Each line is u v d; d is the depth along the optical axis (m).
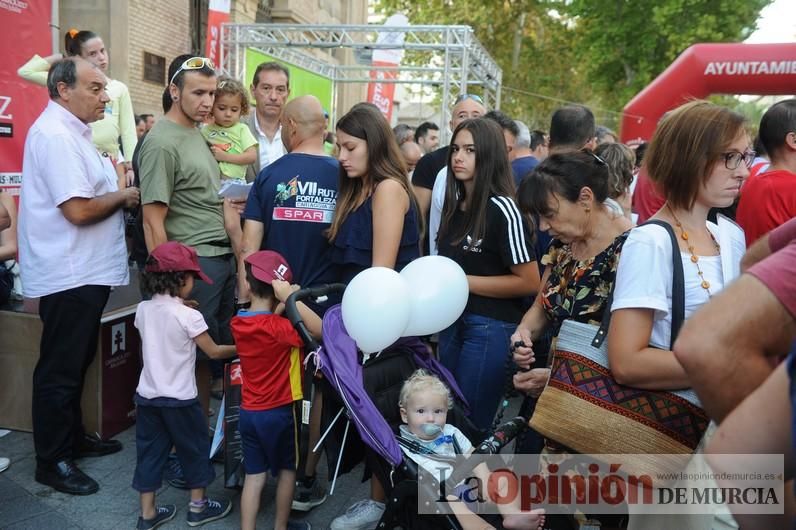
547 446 2.00
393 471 2.18
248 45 10.32
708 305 1.16
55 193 2.95
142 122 8.02
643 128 9.10
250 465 2.72
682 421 1.69
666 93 8.95
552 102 25.12
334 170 2.99
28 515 2.90
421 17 22.72
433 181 4.07
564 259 2.13
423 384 2.31
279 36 11.21
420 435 2.29
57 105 3.05
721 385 1.12
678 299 1.70
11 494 3.06
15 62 4.39
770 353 1.11
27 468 3.30
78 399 3.28
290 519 3.02
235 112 4.26
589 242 2.02
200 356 3.43
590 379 1.80
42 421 3.09
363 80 13.26
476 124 2.74
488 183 2.72
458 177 2.78
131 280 4.20
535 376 2.28
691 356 1.13
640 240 1.72
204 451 2.94
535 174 2.01
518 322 2.81
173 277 2.88
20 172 4.49
